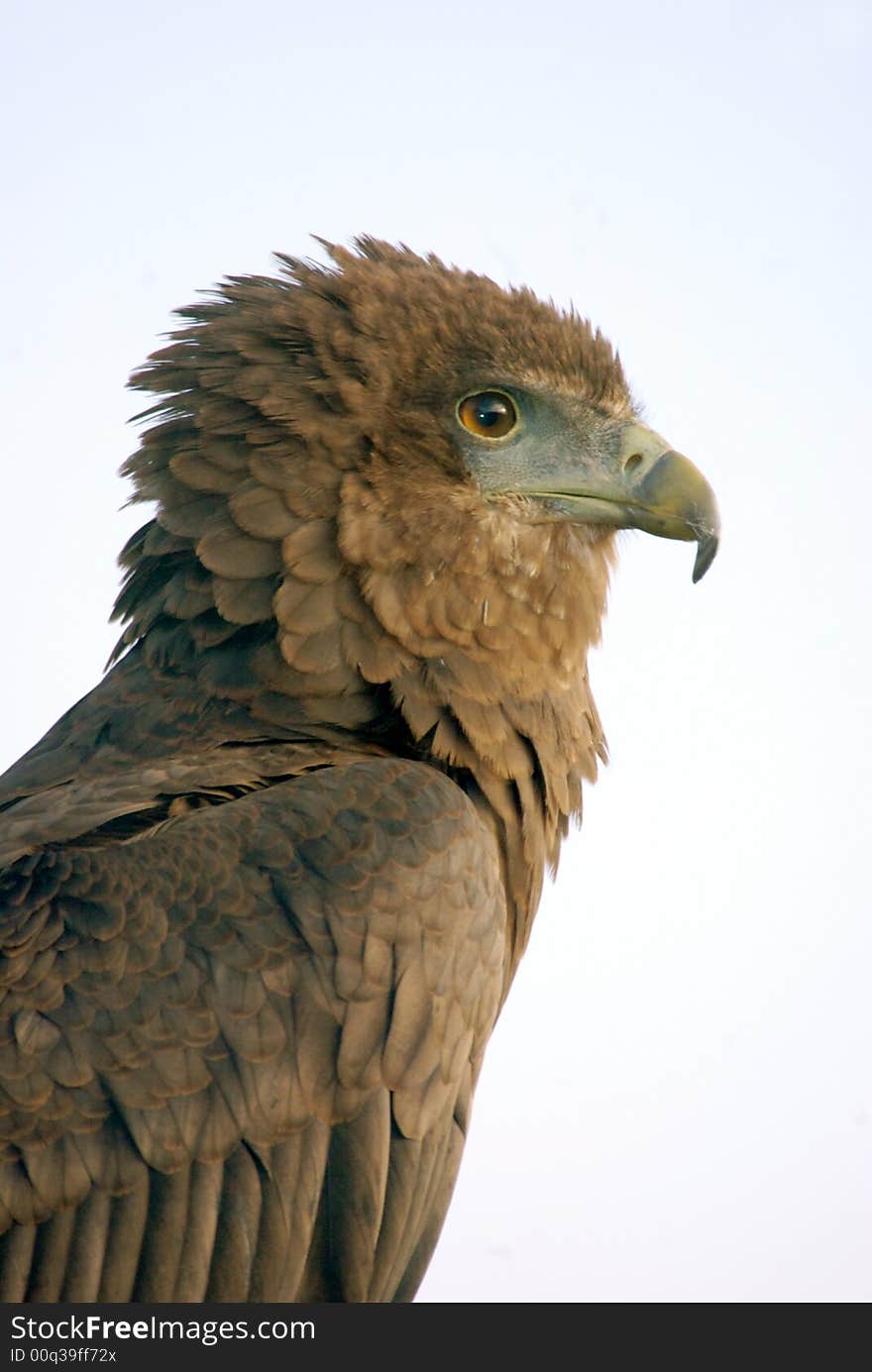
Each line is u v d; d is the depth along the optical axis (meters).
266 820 11.32
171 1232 10.49
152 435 12.83
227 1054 10.73
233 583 12.39
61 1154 10.45
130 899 10.92
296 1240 10.73
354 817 11.41
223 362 12.85
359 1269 10.86
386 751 12.50
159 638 12.64
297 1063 10.84
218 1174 10.63
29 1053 10.56
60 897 10.98
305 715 12.37
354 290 13.04
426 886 11.37
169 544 12.60
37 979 10.73
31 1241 10.35
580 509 13.12
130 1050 10.62
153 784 11.80
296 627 12.31
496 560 12.78
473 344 12.98
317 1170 10.84
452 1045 11.40
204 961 10.84
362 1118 10.98
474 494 12.84
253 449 12.56
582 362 13.37
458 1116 11.57
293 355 12.80
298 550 12.37
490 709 12.70
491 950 11.73
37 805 11.91
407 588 12.55
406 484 12.64
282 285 13.28
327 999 10.95
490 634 12.73
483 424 12.96
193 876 11.03
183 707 12.37
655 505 13.23
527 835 12.89
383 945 11.15
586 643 13.32
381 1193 10.96
